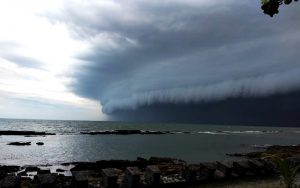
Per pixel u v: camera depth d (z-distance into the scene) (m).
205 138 116.75
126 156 55.66
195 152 61.59
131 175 15.24
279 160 16.45
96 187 14.89
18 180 13.75
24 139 101.19
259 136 146.38
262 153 49.72
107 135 131.62
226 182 17.55
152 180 15.79
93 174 18.20
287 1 8.81
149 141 96.19
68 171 36.59
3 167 37.84
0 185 13.33
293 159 21.45
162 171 21.44
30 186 17.28
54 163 46.06
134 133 150.75
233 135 150.62
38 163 46.66
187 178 17.03
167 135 139.00
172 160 42.03
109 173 14.90
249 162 19.38
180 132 178.50
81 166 36.47
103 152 62.94
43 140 97.81
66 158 53.44
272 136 150.12
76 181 14.18
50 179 14.09
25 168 38.59
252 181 17.83
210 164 18.06
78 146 77.12
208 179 17.38
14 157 54.56
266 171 19.47
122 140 100.19
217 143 89.38
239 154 52.81
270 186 15.85
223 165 18.33
